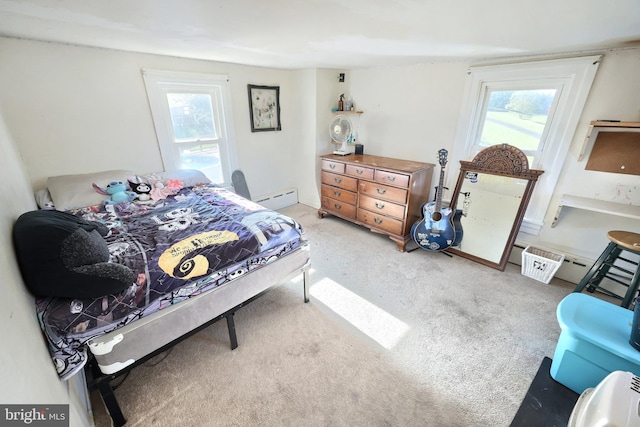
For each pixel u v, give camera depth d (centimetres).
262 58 251
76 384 119
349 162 298
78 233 111
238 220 182
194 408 130
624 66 177
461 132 259
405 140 305
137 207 205
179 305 133
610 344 115
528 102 223
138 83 240
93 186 212
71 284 103
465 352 159
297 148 375
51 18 129
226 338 170
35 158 207
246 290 161
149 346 126
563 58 197
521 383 140
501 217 240
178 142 280
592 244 212
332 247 281
